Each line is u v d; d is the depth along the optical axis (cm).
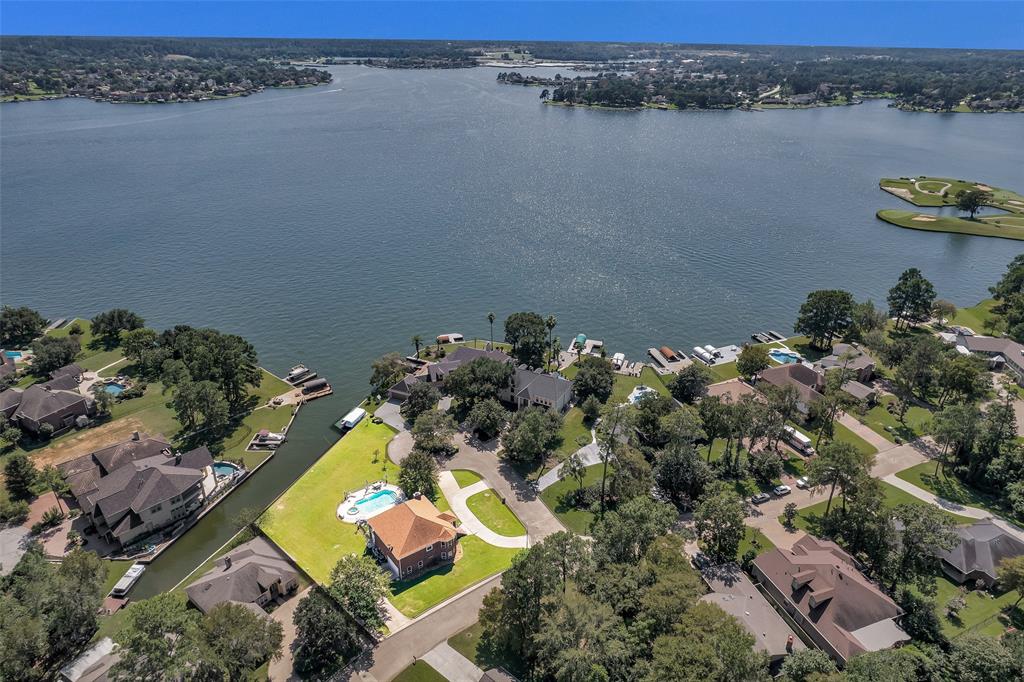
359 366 14650
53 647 7181
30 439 11475
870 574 8256
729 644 6025
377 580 7681
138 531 9025
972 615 7688
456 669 7031
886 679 5919
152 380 13388
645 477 9931
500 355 13788
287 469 10969
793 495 10100
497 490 10238
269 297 17938
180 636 6281
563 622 6506
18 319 15075
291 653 7231
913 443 11450
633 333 16125
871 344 14288
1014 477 9856
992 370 14088
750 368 13175
